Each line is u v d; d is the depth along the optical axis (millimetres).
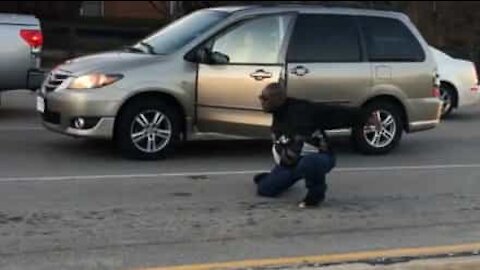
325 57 10539
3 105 14914
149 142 9906
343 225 7184
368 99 10812
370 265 5953
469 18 34031
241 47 10156
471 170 10070
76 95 9547
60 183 8555
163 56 9969
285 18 10438
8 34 12812
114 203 7750
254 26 10234
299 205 7828
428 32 34000
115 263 5957
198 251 6293
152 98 9836
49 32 31266
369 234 6918
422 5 34562
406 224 7281
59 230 6762
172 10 34719
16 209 7414
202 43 10023
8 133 11641
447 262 6020
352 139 10922
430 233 6996
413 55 11164
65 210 7426
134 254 6180
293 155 7902
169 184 8688
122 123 9727
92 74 9617
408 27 11211
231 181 8945
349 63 10664
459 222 7395
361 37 10812
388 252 6336
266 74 10133
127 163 9727
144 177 8992
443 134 13211
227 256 6180
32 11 35469
